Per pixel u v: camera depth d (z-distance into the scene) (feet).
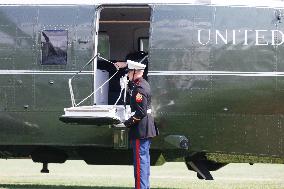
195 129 100.99
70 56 102.83
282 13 100.32
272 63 99.81
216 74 100.22
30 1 104.53
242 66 100.07
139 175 92.07
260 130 100.07
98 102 106.73
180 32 101.19
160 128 101.45
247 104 99.96
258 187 118.83
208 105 100.42
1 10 104.53
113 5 103.45
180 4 102.12
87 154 106.63
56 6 104.01
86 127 102.42
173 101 100.89
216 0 102.17
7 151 108.06
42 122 103.19
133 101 91.61
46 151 107.55
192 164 105.60
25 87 103.35
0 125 104.01
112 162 106.52
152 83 101.24
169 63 101.09
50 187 111.04
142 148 92.17
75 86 102.47
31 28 103.76
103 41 117.80
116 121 96.68
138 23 117.91
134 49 119.24
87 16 103.35
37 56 103.35
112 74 115.65
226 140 100.68
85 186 116.06
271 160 101.35
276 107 99.66
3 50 103.91
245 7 101.35
